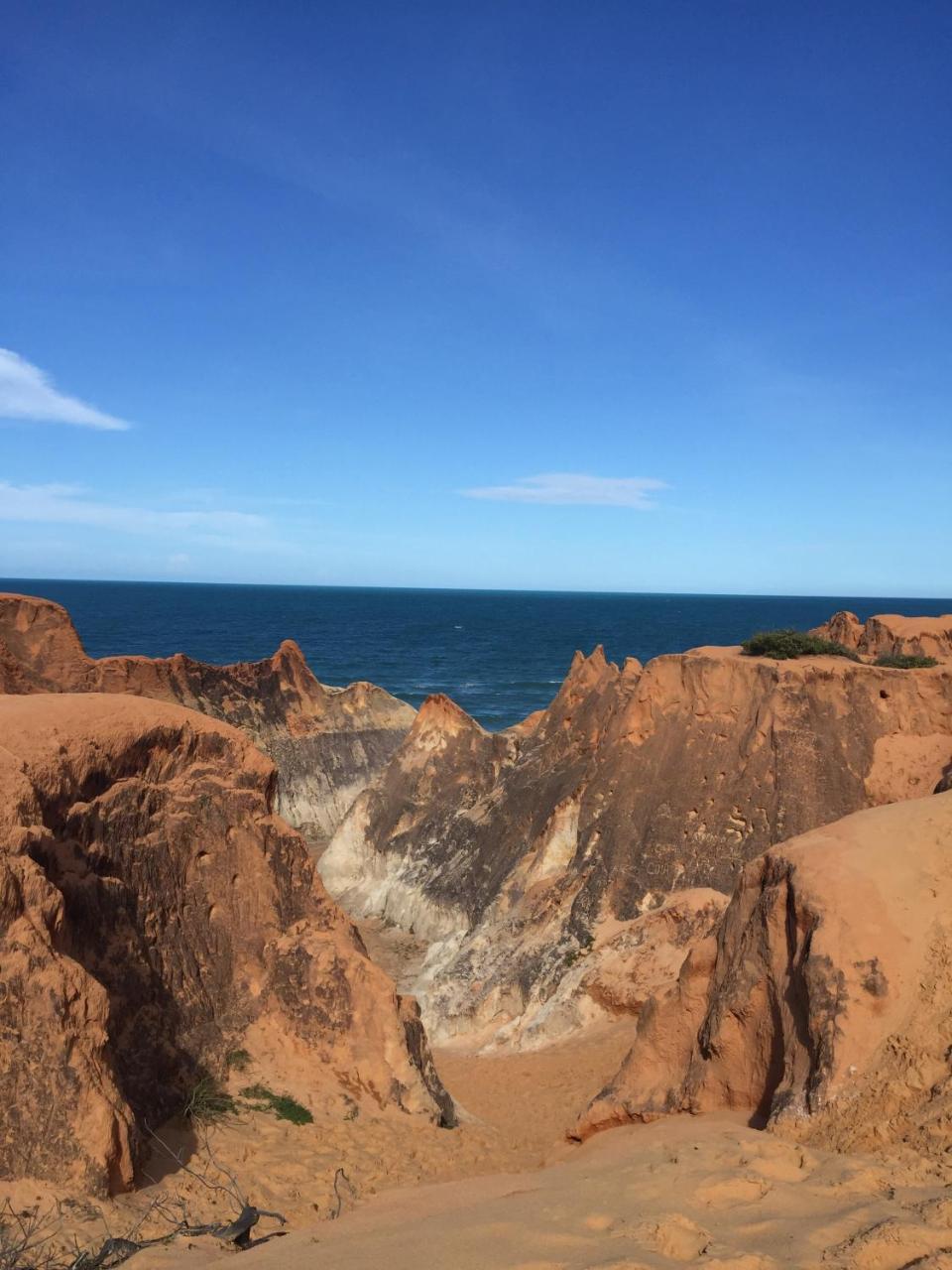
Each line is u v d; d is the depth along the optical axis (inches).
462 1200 369.1
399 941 1342.3
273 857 589.6
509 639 6820.9
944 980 392.2
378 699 2363.4
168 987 507.2
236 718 2090.3
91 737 506.3
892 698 1125.7
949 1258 252.8
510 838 1309.1
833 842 459.5
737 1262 262.1
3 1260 299.3
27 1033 359.9
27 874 390.6
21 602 1729.8
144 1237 336.2
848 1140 357.1
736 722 1154.7
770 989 448.8
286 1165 436.1
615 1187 339.6
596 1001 903.7
